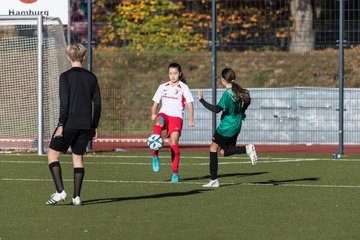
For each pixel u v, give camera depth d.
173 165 40.31
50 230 27.42
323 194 36.03
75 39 85.62
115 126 71.94
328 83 76.25
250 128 61.75
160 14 85.31
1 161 48.81
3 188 37.47
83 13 87.12
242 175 43.19
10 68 54.88
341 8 54.41
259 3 83.56
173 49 83.69
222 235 26.62
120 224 28.50
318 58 78.56
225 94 37.72
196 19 84.25
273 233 27.00
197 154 54.28
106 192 36.47
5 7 54.62
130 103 75.31
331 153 55.59
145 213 30.75
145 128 71.81
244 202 33.59
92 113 34.56
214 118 55.94
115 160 50.34
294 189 37.66
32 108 54.75
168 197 34.94
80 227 27.95
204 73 79.81
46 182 39.59
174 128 40.34
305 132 61.34
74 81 31.30
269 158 52.03
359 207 32.44
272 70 78.69
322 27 81.69
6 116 54.84
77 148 32.09
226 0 82.69
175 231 27.27
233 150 38.81
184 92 40.50
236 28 83.19
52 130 54.19
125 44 83.19
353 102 60.59
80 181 32.41
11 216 30.03
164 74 80.12
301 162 49.72
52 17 53.56
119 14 85.75
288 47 80.69
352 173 44.09
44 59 53.88
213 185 38.28
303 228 27.92
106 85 77.94
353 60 76.44
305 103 61.31
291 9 81.81
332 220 29.48
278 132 61.53
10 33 56.25
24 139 54.72
